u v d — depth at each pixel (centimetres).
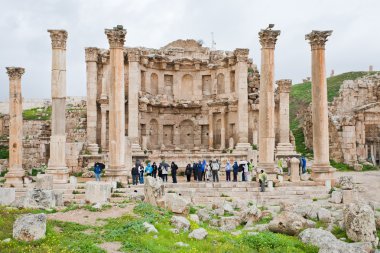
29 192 2491
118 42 3653
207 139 5928
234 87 5594
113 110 3591
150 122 5691
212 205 2791
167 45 6191
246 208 2541
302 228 2016
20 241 1620
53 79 3600
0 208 2278
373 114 5894
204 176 3903
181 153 5225
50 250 1512
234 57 5475
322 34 3678
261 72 3712
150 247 1614
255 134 5484
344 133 5641
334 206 2797
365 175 4716
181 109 5944
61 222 1972
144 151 5134
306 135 6438
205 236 1848
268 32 3684
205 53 6047
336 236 1991
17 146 3903
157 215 2169
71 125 5978
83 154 4931
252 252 1691
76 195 3102
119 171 3519
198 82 5959
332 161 5741
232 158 4962
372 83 6284
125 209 2305
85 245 1598
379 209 2639
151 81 5797
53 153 3522
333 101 6312
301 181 3516
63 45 3644
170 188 3312
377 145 5975
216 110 5666
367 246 1738
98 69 5341
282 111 5462
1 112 7481
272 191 3272
